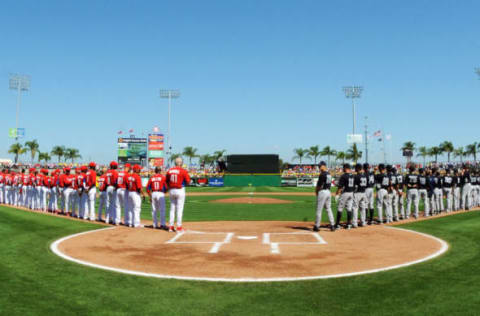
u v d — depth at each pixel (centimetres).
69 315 417
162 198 1175
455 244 844
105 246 858
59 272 607
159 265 668
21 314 418
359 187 1170
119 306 447
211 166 7031
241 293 498
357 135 5153
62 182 1509
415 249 800
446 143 8375
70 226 1178
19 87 5081
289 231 1113
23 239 920
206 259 720
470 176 1712
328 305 448
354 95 5100
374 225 1229
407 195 1430
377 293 493
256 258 727
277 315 417
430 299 466
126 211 1247
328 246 853
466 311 423
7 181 2109
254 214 1739
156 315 418
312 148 8588
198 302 462
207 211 1891
